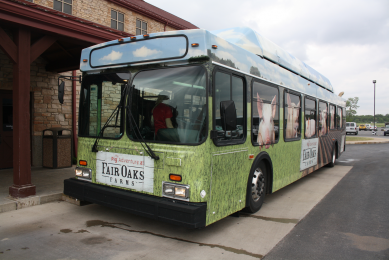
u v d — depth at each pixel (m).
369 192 6.93
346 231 4.45
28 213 4.93
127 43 4.23
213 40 3.76
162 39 3.90
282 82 5.98
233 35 5.53
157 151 3.81
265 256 3.57
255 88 4.85
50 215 4.86
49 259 3.35
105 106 4.42
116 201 4.02
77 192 4.53
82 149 4.66
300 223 4.78
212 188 3.70
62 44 7.25
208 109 3.59
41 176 7.33
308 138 7.59
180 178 3.63
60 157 8.48
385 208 5.66
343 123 12.19
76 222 4.56
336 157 11.10
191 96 3.69
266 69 5.29
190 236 4.12
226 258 3.48
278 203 5.94
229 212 4.14
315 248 3.83
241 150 4.39
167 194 3.71
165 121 3.82
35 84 8.48
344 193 6.82
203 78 3.62
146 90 4.02
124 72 4.25
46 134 8.57
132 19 12.54
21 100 5.23
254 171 4.90
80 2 10.45
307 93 7.53
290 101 6.41
